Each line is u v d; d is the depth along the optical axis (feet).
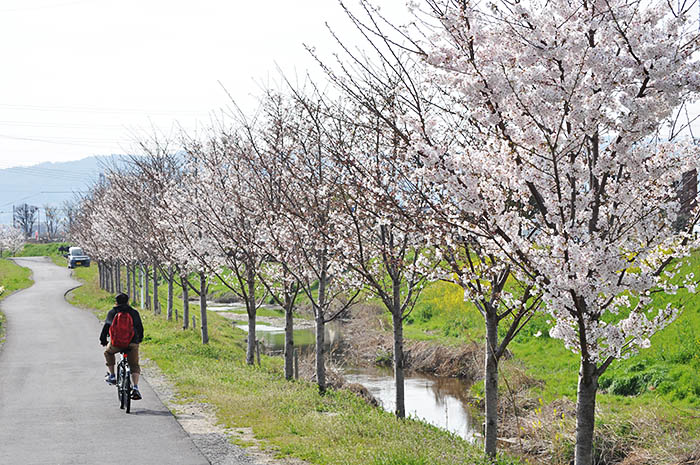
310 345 109.40
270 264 67.05
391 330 113.80
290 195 49.34
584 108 21.45
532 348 80.18
